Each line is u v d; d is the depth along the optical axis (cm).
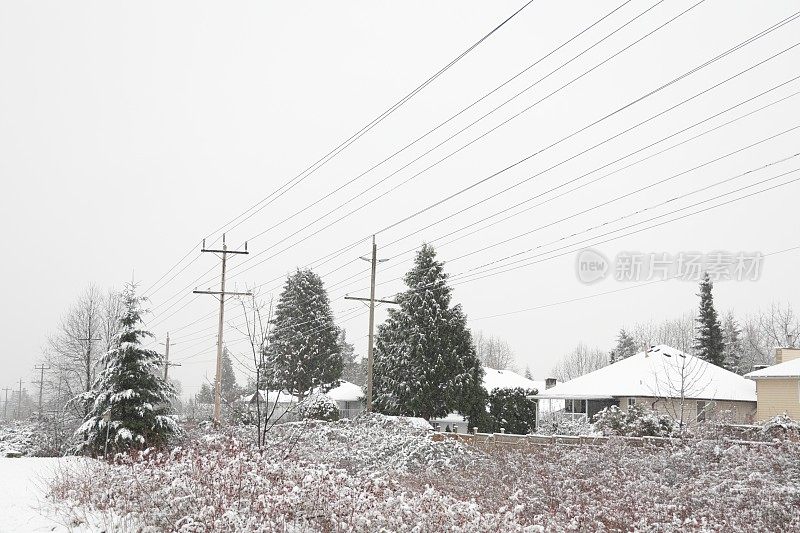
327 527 942
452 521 927
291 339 5744
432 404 3959
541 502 1307
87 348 4306
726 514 1144
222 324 3600
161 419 2150
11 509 1202
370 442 2191
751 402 3716
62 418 3025
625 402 3550
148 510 1044
